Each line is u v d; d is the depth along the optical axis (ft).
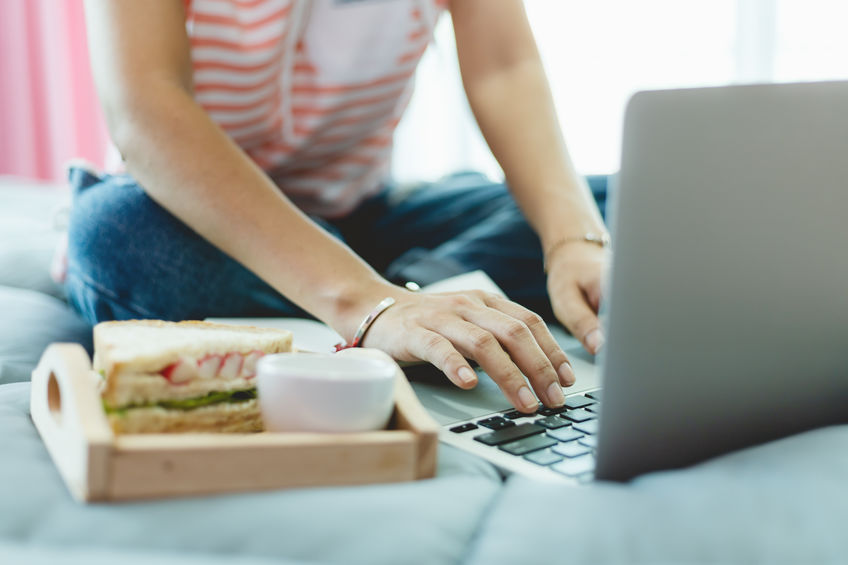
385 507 1.24
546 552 1.09
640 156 1.34
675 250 1.35
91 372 1.48
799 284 1.38
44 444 1.54
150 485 1.25
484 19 3.65
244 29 3.08
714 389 1.39
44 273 3.74
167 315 2.73
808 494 1.18
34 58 8.29
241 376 1.61
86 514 1.19
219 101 3.28
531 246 3.26
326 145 3.66
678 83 7.84
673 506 1.19
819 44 7.56
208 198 2.28
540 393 1.88
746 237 1.36
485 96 3.64
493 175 8.59
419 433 1.43
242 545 1.13
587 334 2.46
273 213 2.29
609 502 1.22
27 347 2.64
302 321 2.83
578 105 8.05
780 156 1.36
